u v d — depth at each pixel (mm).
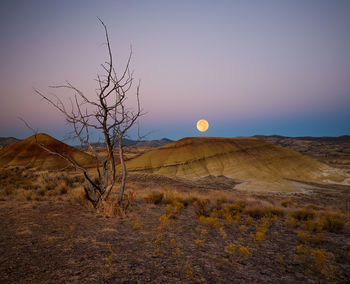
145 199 12422
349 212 15406
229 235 6516
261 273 4039
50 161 54531
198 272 3869
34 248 4586
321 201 27406
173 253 4707
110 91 8414
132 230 6516
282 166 73750
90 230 6262
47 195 12547
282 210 11055
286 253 5184
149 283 3352
